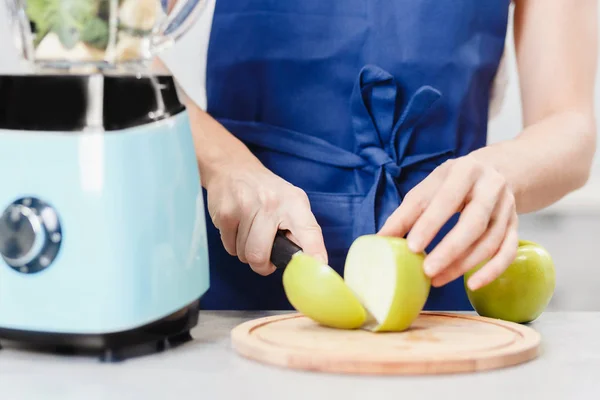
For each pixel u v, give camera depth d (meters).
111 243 0.62
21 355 0.67
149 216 0.64
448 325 0.77
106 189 0.62
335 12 1.11
